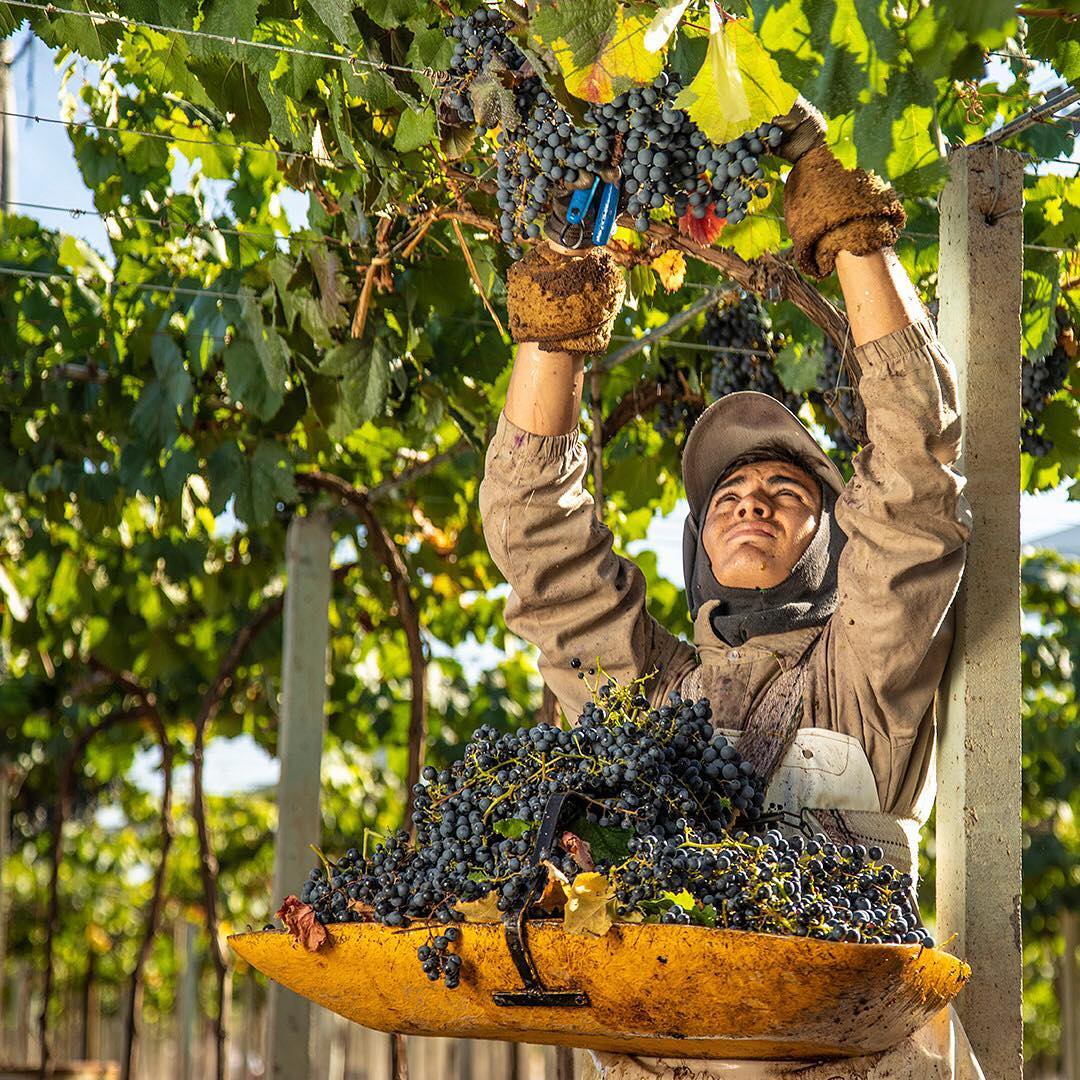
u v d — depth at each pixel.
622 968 2.03
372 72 3.06
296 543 5.52
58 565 7.42
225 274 4.98
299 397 5.19
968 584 2.79
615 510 6.68
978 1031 2.66
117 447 6.10
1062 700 9.49
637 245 3.44
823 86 2.17
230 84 3.26
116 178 5.17
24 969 15.00
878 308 2.48
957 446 2.56
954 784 2.75
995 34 2.01
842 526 2.65
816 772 2.64
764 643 2.80
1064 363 4.18
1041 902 11.52
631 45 2.29
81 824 13.88
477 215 3.14
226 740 9.77
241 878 14.95
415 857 2.32
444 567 7.17
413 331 4.32
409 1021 2.32
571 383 2.77
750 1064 2.41
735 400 3.05
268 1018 5.18
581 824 2.28
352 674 8.50
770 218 3.14
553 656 2.93
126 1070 6.68
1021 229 2.95
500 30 2.57
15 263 5.52
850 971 1.98
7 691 9.07
